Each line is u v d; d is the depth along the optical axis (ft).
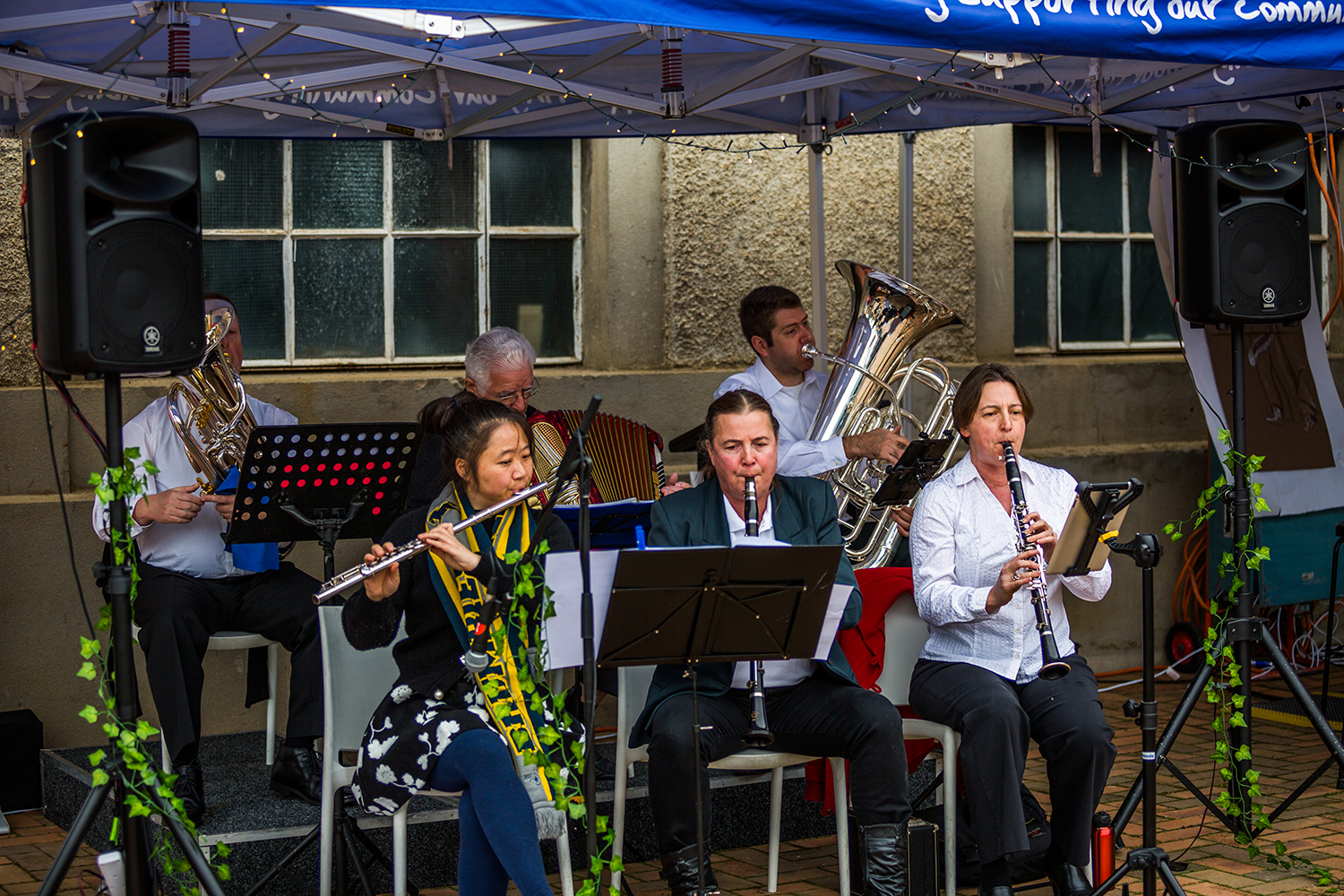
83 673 9.54
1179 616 22.65
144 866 10.09
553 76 12.39
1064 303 22.99
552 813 10.47
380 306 19.07
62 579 17.08
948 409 15.06
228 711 18.02
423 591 11.20
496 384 14.34
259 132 15.98
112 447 10.13
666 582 10.22
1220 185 13.98
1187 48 11.21
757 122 17.22
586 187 19.83
